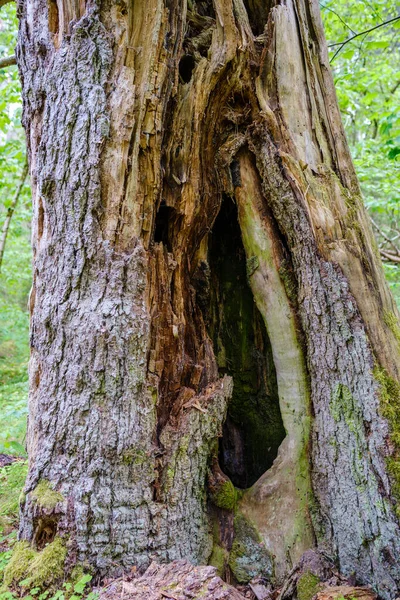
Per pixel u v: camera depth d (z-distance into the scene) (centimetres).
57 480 194
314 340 225
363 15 658
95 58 207
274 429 273
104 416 196
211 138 254
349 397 212
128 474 195
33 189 234
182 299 243
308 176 237
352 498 204
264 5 280
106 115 205
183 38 245
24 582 179
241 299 286
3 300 1095
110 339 199
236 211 276
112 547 188
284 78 251
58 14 221
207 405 226
